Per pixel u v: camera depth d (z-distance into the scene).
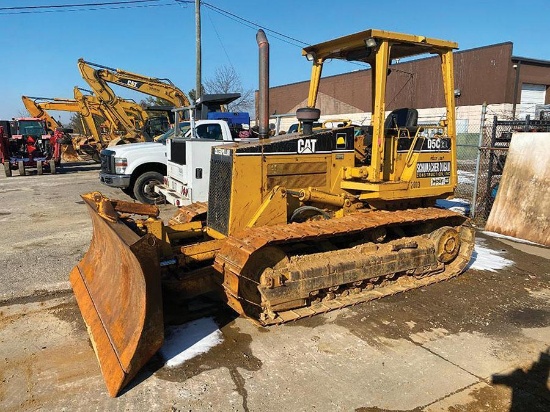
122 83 17.94
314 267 4.61
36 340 4.18
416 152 5.53
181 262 4.50
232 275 4.16
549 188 7.77
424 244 5.58
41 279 5.72
